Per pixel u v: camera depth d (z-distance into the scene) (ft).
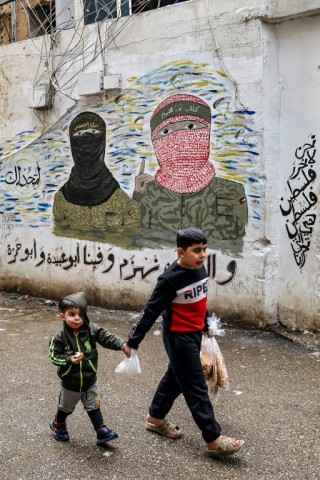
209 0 20.75
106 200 24.53
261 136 19.77
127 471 10.91
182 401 14.46
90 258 25.34
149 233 23.20
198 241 11.13
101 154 24.56
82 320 11.51
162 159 22.56
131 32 23.09
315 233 19.26
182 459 11.35
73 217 25.84
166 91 22.24
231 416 13.46
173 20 21.83
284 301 20.18
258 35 19.57
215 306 21.27
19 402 14.48
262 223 19.95
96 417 11.78
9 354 18.80
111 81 23.54
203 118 21.26
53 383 15.88
